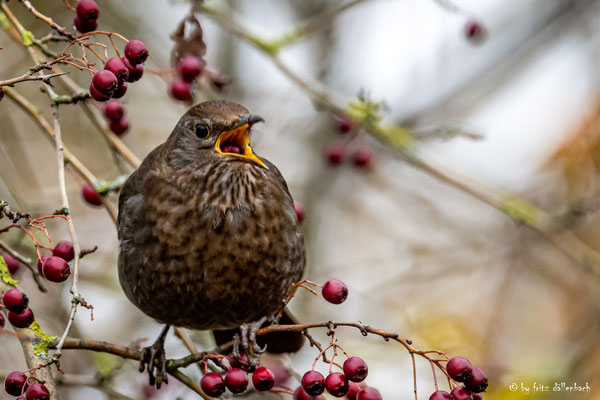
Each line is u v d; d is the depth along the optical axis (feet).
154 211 26.55
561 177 44.34
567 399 36.91
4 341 37.22
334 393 20.25
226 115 26.58
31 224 20.79
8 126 40.42
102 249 42.22
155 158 27.96
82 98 25.35
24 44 25.61
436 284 44.21
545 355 39.55
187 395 31.53
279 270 27.09
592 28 45.03
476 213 46.21
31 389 20.10
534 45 45.70
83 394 35.29
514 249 41.98
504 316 41.52
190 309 27.02
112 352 23.48
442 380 38.78
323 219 45.27
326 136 44.32
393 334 19.83
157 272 26.50
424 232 46.70
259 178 26.81
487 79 45.83
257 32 35.58
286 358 29.09
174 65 29.25
